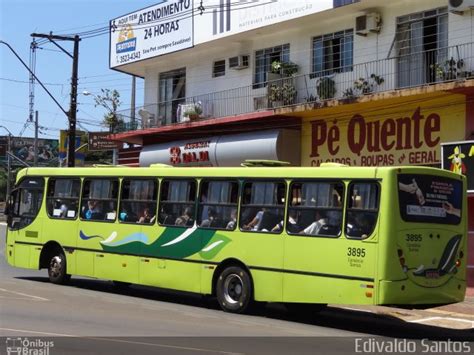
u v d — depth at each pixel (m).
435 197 11.42
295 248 11.88
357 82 20.64
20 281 17.34
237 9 24.25
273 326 11.49
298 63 23.20
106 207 15.47
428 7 19.28
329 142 21.58
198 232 13.50
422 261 11.06
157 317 11.75
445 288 11.41
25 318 10.75
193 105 26.19
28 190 17.50
